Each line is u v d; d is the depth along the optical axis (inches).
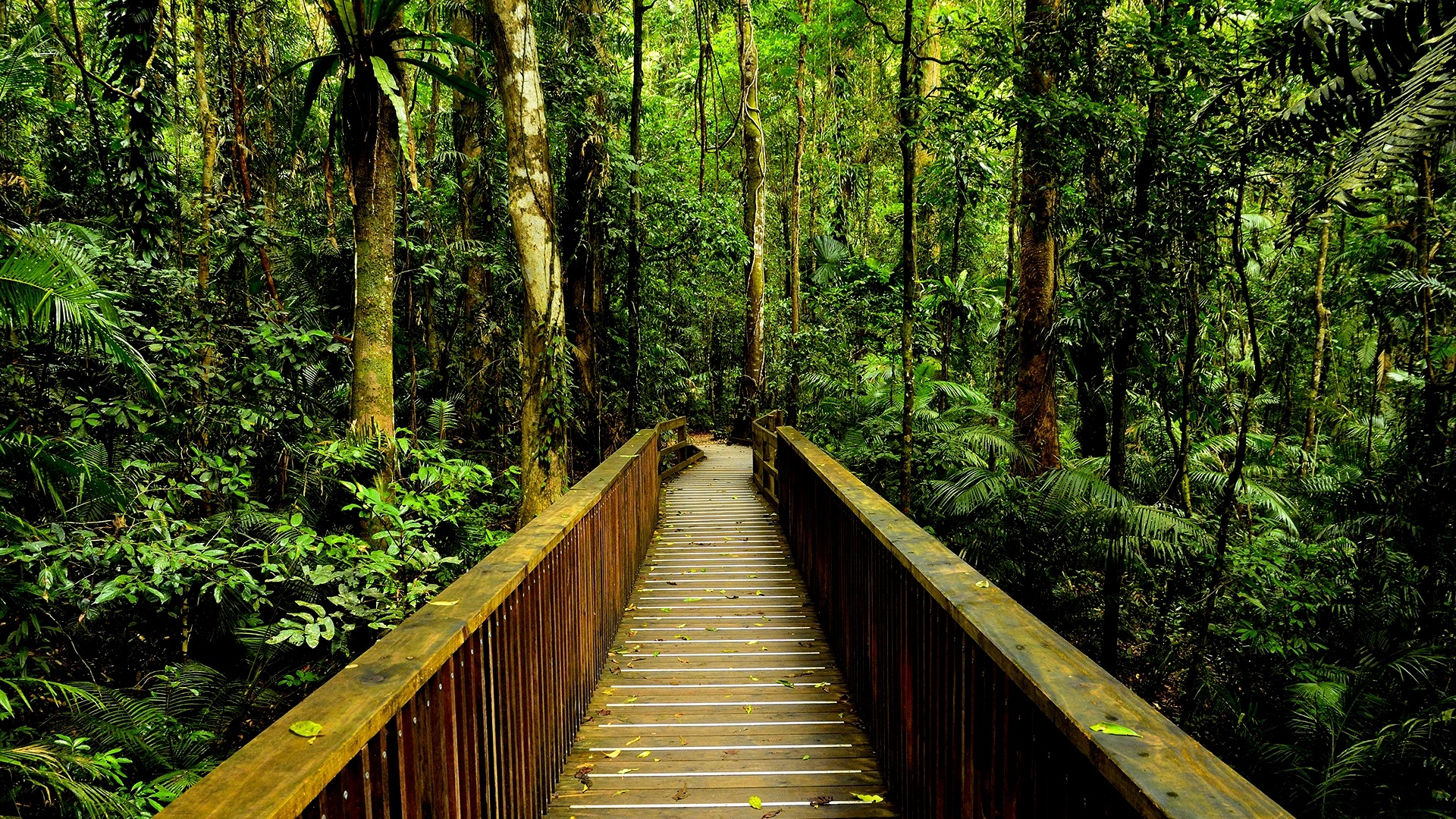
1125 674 263.0
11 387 191.3
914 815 99.0
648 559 275.9
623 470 204.7
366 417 243.1
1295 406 412.8
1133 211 236.7
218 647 213.0
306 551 180.4
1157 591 266.8
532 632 103.6
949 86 263.7
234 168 372.5
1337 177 112.7
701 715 142.6
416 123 450.6
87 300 138.1
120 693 169.5
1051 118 235.8
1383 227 280.1
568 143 453.7
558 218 462.9
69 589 160.9
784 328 572.1
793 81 662.5
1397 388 299.0
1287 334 396.5
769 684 157.9
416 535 189.0
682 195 550.0
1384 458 311.1
